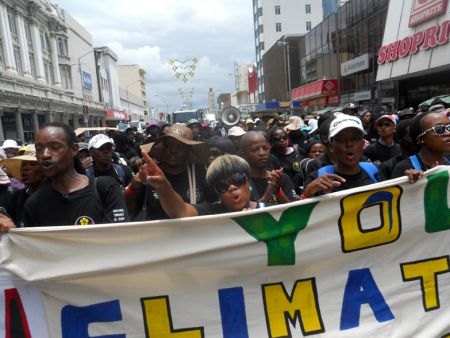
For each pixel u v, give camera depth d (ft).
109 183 8.37
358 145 8.89
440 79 61.67
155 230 7.38
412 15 58.75
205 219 7.43
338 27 100.12
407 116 25.94
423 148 9.91
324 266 7.98
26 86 114.52
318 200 7.86
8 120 109.29
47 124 7.98
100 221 8.09
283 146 17.04
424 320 8.20
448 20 50.60
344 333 7.90
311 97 116.67
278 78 177.06
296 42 157.07
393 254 8.25
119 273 7.43
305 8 225.76
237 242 7.59
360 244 8.09
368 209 8.11
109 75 246.27
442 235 8.41
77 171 8.59
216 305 7.64
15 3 115.65
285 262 7.80
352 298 8.04
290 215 7.78
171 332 7.56
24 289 7.33
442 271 8.39
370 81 83.46
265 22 224.94
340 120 8.88
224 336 7.64
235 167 7.96
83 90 180.96
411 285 8.26
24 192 10.90
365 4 83.20
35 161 10.17
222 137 14.21
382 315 8.09
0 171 11.18
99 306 7.46
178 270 7.54
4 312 7.31
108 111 218.38
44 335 7.42
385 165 12.50
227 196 7.95
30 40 128.26
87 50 196.95
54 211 8.02
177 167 10.66
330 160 12.47
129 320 7.50
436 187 8.32
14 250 7.20
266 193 9.80
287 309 7.82
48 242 7.24
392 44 64.85
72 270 7.29
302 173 16.10
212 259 7.57
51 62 147.02
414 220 8.29
